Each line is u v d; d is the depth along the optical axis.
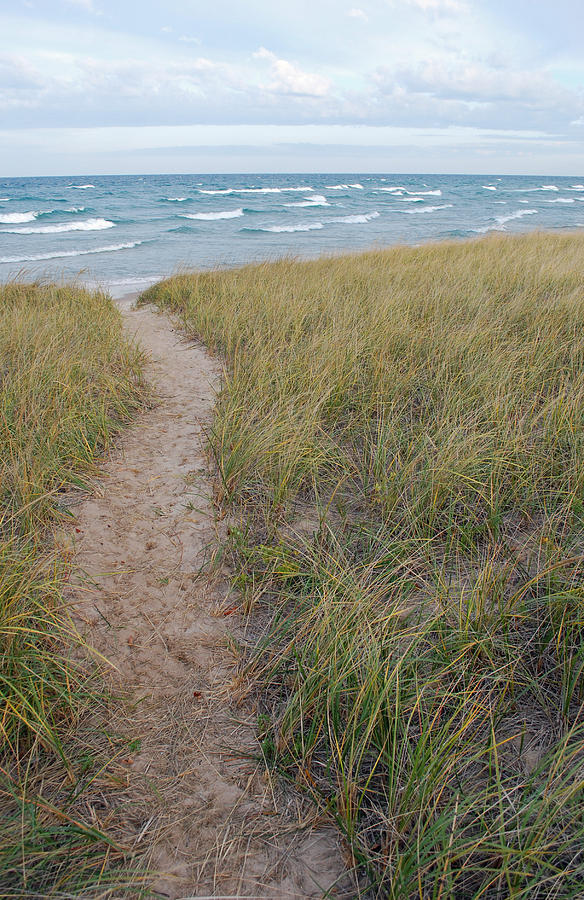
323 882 1.73
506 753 2.09
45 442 4.00
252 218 41.41
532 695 2.34
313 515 3.59
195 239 28.48
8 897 1.62
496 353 5.14
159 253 22.89
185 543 3.37
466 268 9.05
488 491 3.53
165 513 3.67
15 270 17.78
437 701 2.28
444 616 2.62
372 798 1.97
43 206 46.09
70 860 1.74
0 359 5.13
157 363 6.74
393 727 2.09
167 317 9.17
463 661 2.37
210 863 1.77
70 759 2.07
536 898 1.66
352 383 4.91
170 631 2.72
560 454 3.78
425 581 2.88
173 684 2.43
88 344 6.11
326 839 1.86
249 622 2.78
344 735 2.06
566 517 3.26
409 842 1.77
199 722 2.26
